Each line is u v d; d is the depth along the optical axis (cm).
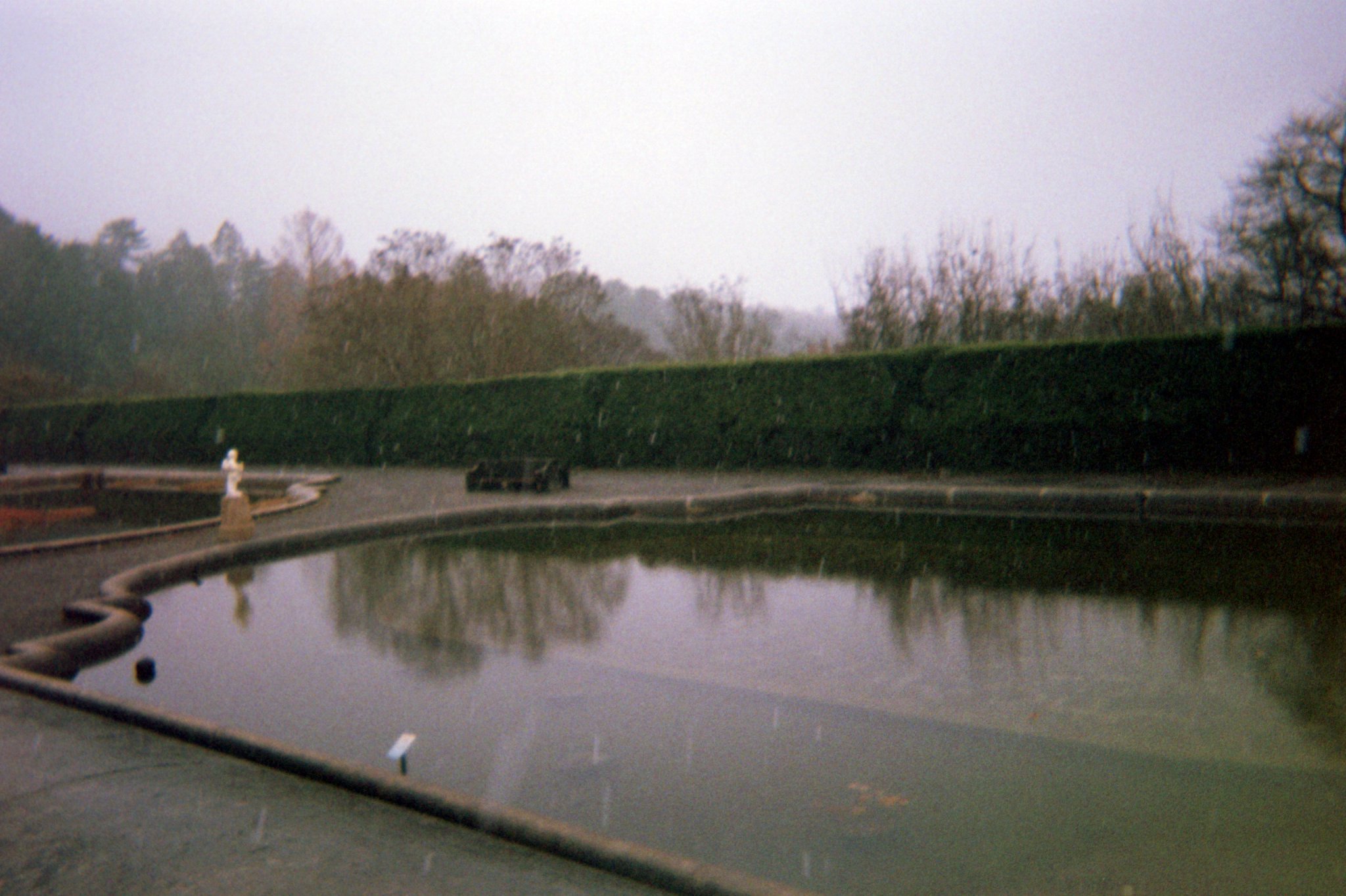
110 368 6919
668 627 661
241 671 580
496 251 3117
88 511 1886
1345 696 451
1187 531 934
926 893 291
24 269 7362
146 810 321
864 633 619
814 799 367
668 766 406
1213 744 403
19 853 284
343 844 292
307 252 4819
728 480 1648
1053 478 1382
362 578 883
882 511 1223
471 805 312
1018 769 387
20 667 549
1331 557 768
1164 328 2170
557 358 3084
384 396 2544
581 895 256
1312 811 335
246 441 2883
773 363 1847
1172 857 306
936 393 1642
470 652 606
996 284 2345
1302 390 1316
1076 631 595
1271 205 2494
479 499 1455
